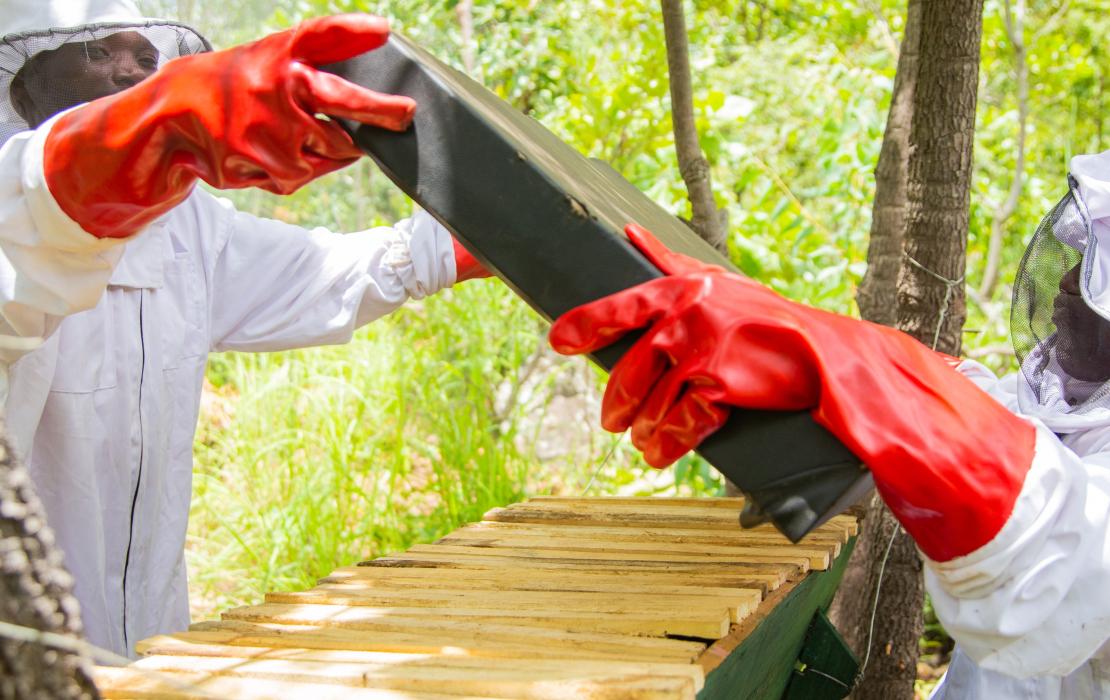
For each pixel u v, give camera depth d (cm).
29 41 164
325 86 107
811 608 177
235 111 115
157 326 197
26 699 84
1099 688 139
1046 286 155
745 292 102
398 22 554
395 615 128
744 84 614
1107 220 141
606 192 135
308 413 420
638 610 125
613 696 96
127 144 123
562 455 455
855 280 451
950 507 106
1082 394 153
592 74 487
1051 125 605
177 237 205
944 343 244
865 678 254
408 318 468
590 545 164
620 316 99
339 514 375
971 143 240
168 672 108
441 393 403
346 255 220
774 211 446
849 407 99
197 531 404
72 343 181
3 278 143
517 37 584
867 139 461
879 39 606
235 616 130
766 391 99
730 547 160
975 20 234
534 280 103
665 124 452
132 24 168
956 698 168
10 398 172
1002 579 112
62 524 185
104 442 189
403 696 99
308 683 103
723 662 115
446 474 390
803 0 645
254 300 216
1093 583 113
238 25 486
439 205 104
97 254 143
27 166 132
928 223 241
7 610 84
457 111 104
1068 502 114
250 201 591
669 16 273
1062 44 591
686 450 104
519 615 126
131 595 197
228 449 423
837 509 103
